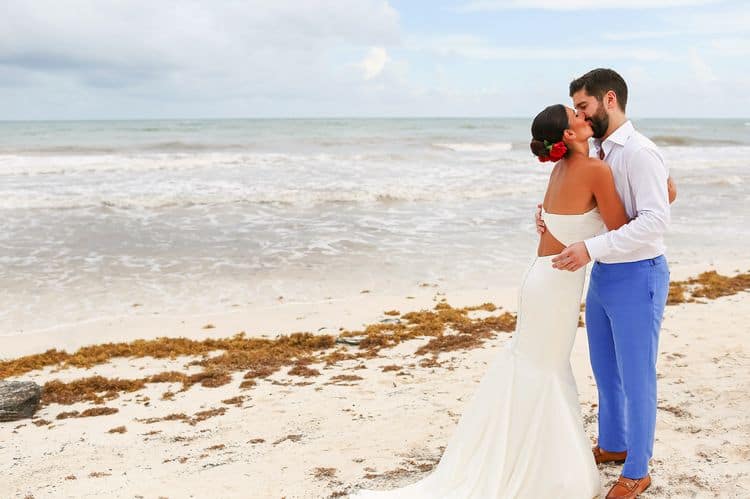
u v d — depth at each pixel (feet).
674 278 35.81
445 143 146.82
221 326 29.66
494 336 26.45
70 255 42.29
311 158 101.45
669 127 286.87
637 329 11.07
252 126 258.37
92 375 24.02
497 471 11.10
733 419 15.21
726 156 114.83
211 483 13.84
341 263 40.70
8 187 66.95
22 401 19.90
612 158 11.10
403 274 38.40
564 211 11.06
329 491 12.99
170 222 52.60
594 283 11.77
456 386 20.16
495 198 66.13
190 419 18.72
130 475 14.74
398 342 26.40
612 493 11.46
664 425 15.16
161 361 25.40
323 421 17.70
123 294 34.68
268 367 23.63
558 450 10.93
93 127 246.68
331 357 24.70
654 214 10.34
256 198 61.67
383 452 15.05
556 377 11.10
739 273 36.47
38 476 15.07
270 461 14.96
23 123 339.16
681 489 11.98
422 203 62.90
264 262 40.91
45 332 29.07
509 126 266.98
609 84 10.78
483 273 38.60
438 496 11.32
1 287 35.50
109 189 66.44
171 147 125.90
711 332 24.22
